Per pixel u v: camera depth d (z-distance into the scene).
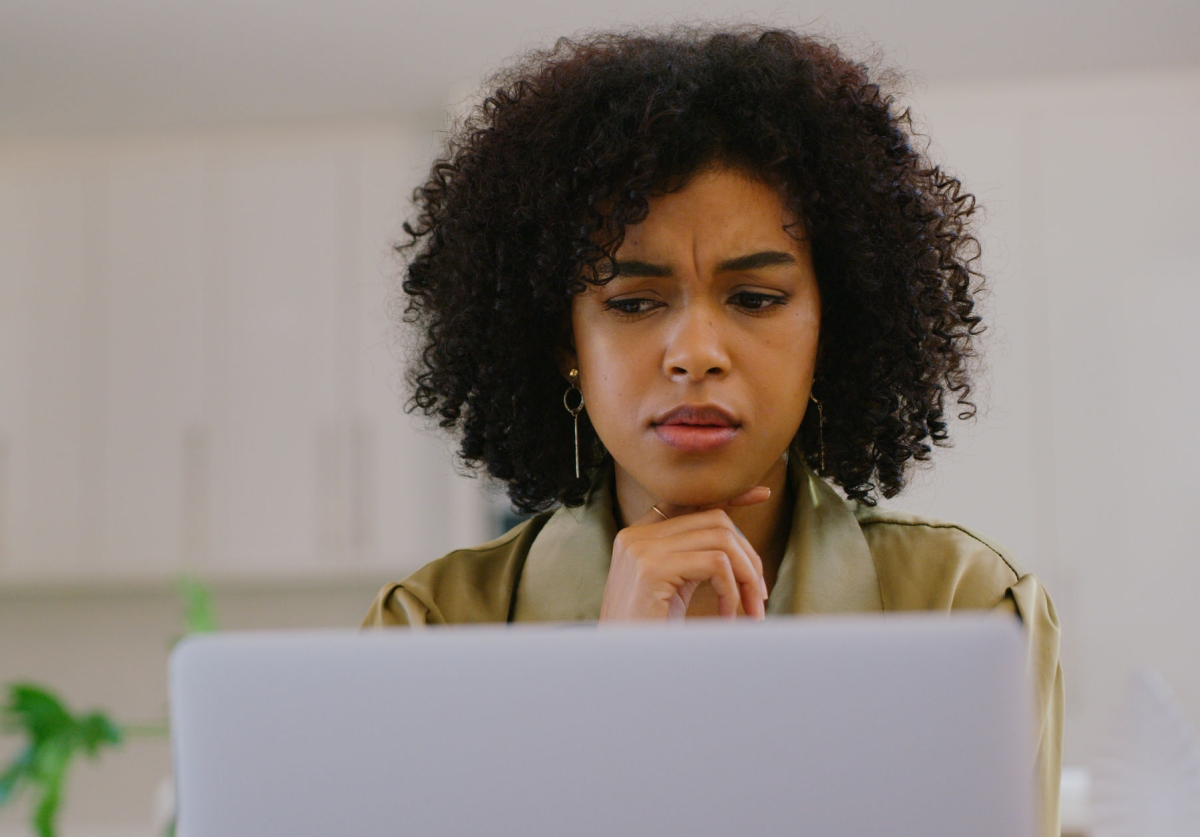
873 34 2.75
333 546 3.23
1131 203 2.86
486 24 2.77
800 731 0.51
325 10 2.71
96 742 1.48
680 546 0.86
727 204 0.87
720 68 0.93
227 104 3.19
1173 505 2.76
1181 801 0.47
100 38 2.83
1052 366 2.82
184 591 1.48
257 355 3.29
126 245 3.35
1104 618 2.75
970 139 2.92
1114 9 2.63
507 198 1.02
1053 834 0.93
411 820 0.53
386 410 3.25
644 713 0.52
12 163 3.39
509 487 1.16
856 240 0.96
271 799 0.53
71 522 3.30
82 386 3.32
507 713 0.52
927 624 0.51
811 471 1.07
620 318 0.90
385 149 3.31
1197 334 2.80
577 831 0.52
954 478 2.79
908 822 0.51
